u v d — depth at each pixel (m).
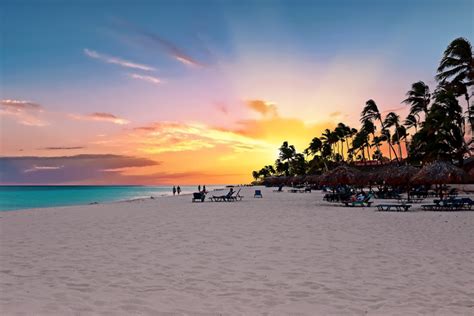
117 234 12.73
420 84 47.47
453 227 13.43
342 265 7.78
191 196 54.31
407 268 7.47
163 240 11.26
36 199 62.84
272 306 5.35
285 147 130.88
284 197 41.03
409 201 27.62
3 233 13.32
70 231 13.72
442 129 38.09
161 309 5.24
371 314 5.01
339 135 92.06
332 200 29.91
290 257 8.60
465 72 37.84
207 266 7.80
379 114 56.94
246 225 14.80
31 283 6.59
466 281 6.52
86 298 5.74
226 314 5.05
